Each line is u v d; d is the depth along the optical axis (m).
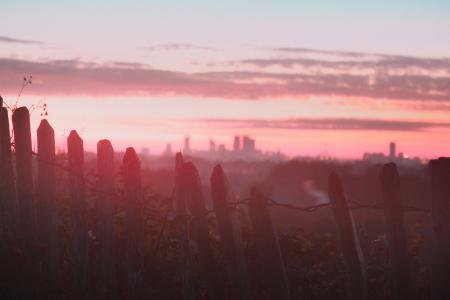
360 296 3.62
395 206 3.60
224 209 3.75
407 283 3.59
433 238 3.59
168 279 3.98
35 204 4.04
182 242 3.86
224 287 3.83
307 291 3.98
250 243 3.97
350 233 3.63
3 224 4.02
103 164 3.95
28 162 4.02
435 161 3.59
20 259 3.92
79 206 3.98
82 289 3.95
